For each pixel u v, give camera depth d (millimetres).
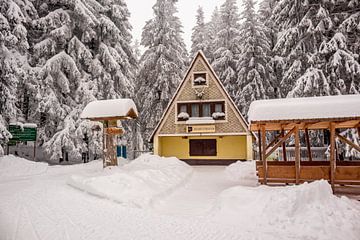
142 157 22438
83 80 22500
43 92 21078
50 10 23719
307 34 18969
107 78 23781
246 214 8125
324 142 19875
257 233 6770
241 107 30000
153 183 11914
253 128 14531
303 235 6605
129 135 29469
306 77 17578
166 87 29875
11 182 13375
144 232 6695
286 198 8141
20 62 18938
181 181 14227
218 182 15125
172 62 30906
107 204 9375
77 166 20125
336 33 17234
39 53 21609
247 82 29609
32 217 7605
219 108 25188
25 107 23094
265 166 12281
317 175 12078
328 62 17844
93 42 25531
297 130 11906
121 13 27172
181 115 25203
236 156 25781
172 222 7605
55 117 21938
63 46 22922
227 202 9117
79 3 22109
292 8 19875
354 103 10727
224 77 32594
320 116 10859
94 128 18281
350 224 6914
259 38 29578
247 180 15641
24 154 24109
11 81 17703
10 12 17766
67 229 6723
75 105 22547
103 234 6465
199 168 22953
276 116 11336
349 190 12047
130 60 29844
